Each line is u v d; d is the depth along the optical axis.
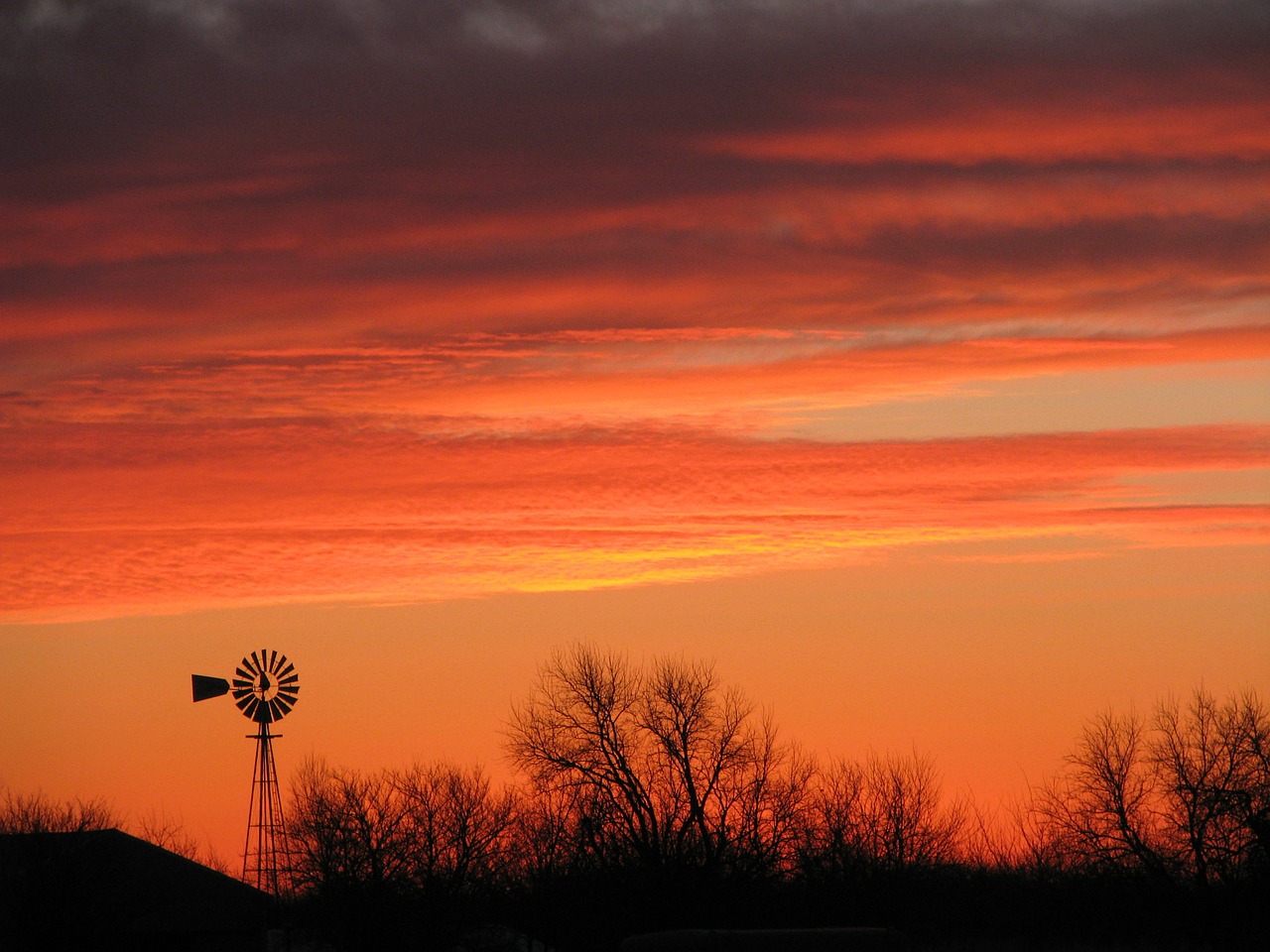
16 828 100.44
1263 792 100.25
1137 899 105.88
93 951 94.81
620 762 106.00
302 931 107.38
